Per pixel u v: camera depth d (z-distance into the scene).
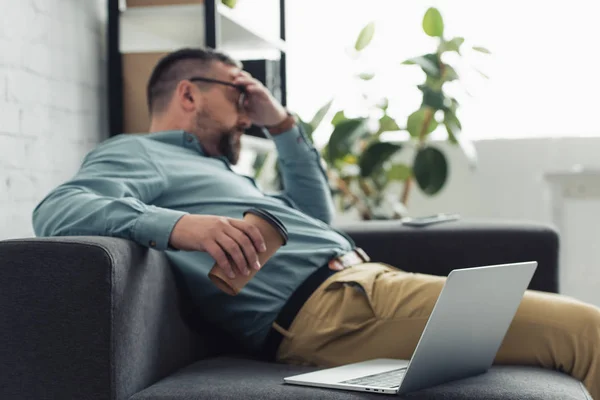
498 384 1.37
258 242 1.40
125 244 1.36
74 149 2.37
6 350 1.30
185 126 2.06
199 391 1.32
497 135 4.13
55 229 1.49
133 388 1.34
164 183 1.76
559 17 4.03
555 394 1.31
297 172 2.32
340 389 1.33
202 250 1.39
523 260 2.20
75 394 1.28
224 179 1.87
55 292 1.29
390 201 3.94
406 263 2.26
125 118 2.59
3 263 1.30
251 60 3.12
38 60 2.17
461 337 1.38
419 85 3.62
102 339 1.27
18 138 2.07
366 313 1.66
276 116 2.24
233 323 1.75
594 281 3.77
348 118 3.79
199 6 2.57
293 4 4.23
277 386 1.35
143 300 1.40
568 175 3.70
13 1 2.06
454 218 2.38
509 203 4.12
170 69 2.09
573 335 1.55
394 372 1.45
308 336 1.68
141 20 2.59
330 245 1.85
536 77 4.07
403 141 4.11
